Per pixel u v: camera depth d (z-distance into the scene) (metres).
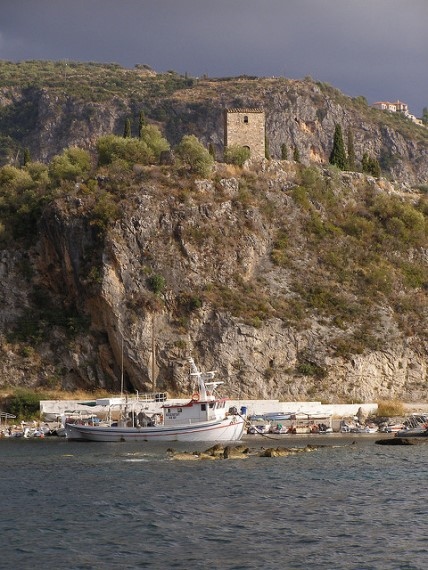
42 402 173.25
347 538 71.62
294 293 198.00
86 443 143.50
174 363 183.50
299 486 94.69
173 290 189.88
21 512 81.19
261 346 186.88
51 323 193.38
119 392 185.75
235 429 144.12
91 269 190.75
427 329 198.75
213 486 94.69
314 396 185.25
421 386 192.88
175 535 72.69
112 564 64.94
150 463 113.81
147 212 196.38
